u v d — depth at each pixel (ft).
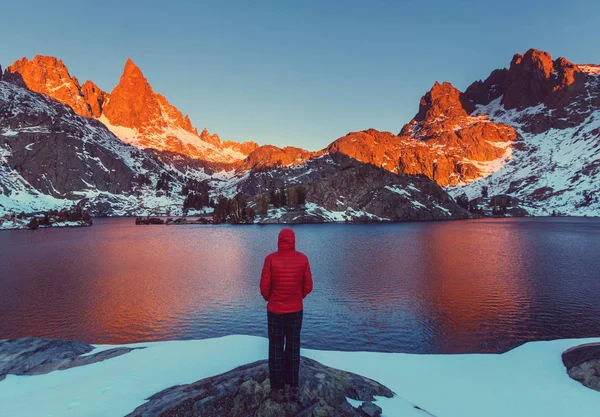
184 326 74.08
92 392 24.59
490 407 25.43
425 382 30.35
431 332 69.31
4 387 26.04
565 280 117.60
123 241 288.92
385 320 76.54
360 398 22.50
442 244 239.71
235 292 103.96
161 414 19.61
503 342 64.18
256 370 23.89
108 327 73.61
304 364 25.54
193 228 474.90
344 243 248.32
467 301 91.61
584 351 34.06
